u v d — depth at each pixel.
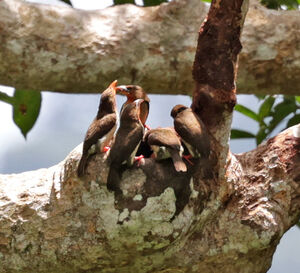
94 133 14.87
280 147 15.98
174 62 16.14
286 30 16.38
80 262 14.96
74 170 14.88
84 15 16.08
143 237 14.73
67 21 15.95
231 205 15.46
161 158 14.73
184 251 15.24
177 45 16.11
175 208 14.72
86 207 14.79
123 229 14.62
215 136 15.19
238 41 15.09
